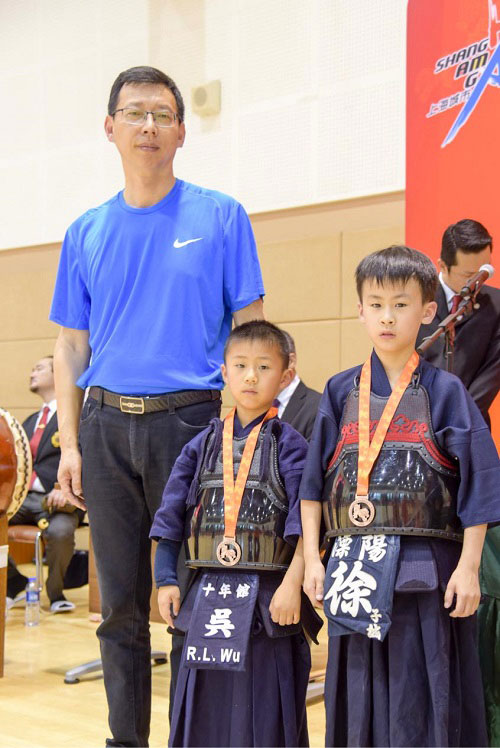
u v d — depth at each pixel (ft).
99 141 20.02
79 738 9.36
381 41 16.01
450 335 8.08
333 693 5.91
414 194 12.78
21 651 13.52
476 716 5.80
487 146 12.08
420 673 5.62
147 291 7.50
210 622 6.22
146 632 7.72
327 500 6.09
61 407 8.18
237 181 17.95
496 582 6.91
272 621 6.20
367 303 6.14
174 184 7.81
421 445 5.84
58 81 20.65
